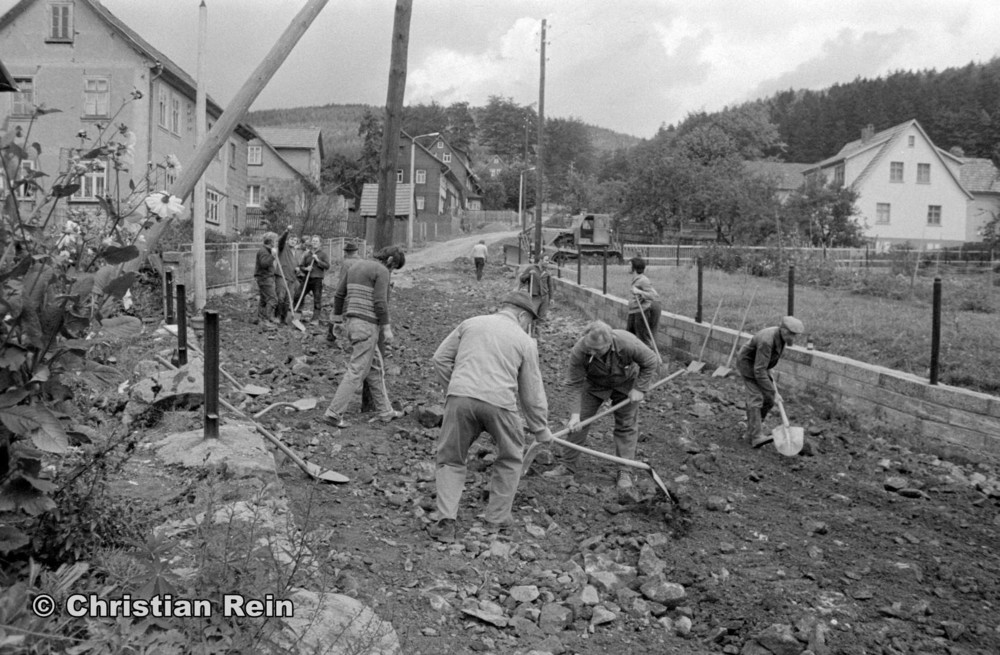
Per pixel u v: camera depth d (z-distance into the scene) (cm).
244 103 627
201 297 1574
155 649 303
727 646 475
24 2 2952
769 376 859
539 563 554
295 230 3703
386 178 1217
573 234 4003
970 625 513
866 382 1004
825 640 481
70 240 380
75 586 346
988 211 5412
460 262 3981
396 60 1213
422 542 555
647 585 528
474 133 15588
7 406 330
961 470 835
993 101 9331
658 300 1338
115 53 3006
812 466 827
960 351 1192
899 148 5294
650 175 5266
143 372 708
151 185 393
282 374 1024
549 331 1780
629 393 748
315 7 657
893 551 623
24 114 355
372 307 818
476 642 437
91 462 379
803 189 4597
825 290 2356
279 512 494
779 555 602
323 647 353
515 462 599
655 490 716
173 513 452
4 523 347
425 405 895
